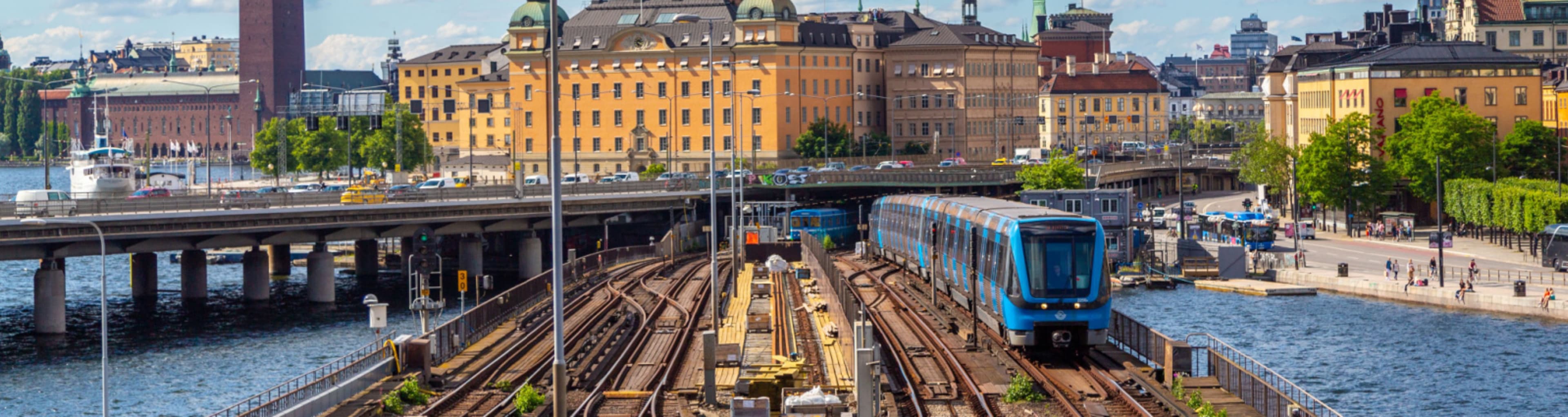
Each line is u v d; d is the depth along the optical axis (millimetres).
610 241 187125
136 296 139375
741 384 62688
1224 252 140500
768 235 150375
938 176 191750
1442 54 197875
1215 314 118438
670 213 177750
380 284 152625
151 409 85438
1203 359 85875
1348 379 90125
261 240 135625
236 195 137500
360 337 112438
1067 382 65000
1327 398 84812
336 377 64375
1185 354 63969
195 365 100062
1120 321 74812
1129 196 145750
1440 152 170125
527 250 162000
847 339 69875
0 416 84062
